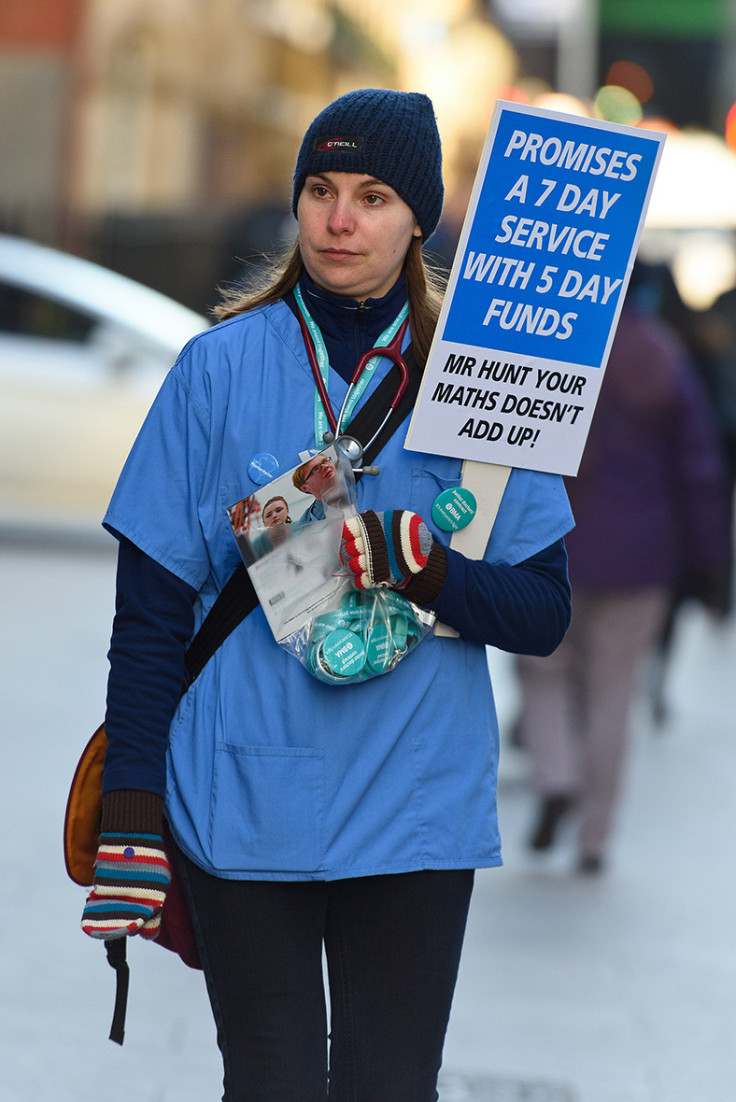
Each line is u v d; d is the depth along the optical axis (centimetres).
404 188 762
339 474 750
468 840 766
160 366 3422
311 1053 733
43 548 3403
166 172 5912
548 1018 1307
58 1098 1108
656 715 2470
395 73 7438
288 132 6756
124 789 725
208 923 750
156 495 760
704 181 4647
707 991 1382
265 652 755
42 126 5441
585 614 1716
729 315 2880
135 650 746
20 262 3459
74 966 1343
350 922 759
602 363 801
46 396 3416
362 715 754
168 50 5828
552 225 787
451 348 773
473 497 773
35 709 2159
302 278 791
